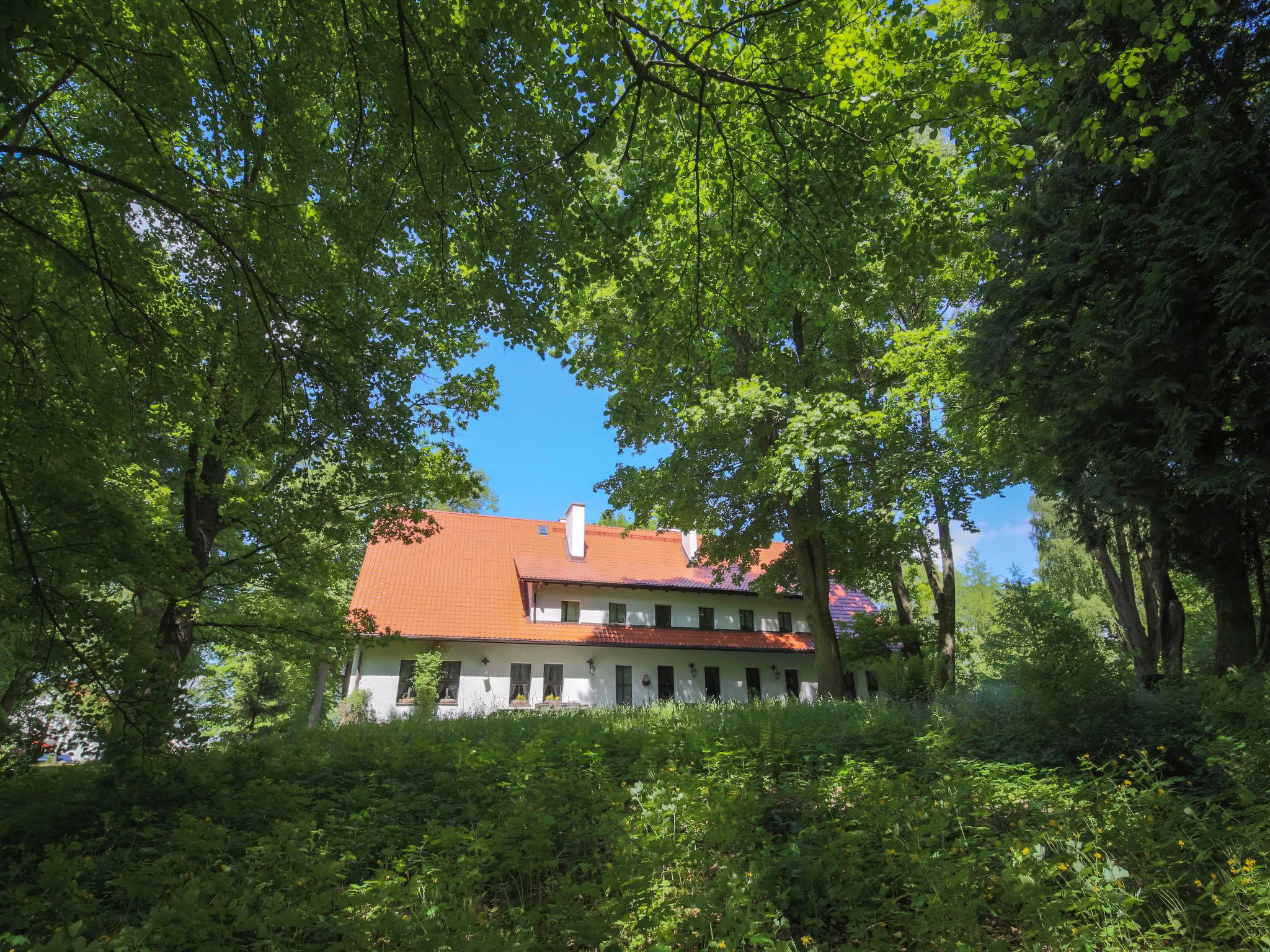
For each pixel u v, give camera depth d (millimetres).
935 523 18953
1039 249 10648
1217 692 7000
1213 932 3494
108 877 4777
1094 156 9328
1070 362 10281
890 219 7938
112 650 6613
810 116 6812
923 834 4766
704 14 7043
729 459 19562
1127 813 4879
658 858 4312
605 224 7344
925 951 3648
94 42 5176
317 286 8258
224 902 3965
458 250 8109
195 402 9125
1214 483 8195
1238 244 8062
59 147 7137
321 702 25500
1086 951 3336
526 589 28219
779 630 31172
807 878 4238
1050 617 8422
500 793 6574
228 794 6578
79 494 6621
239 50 6977
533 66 6309
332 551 12266
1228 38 8734
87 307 7969
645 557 32812
